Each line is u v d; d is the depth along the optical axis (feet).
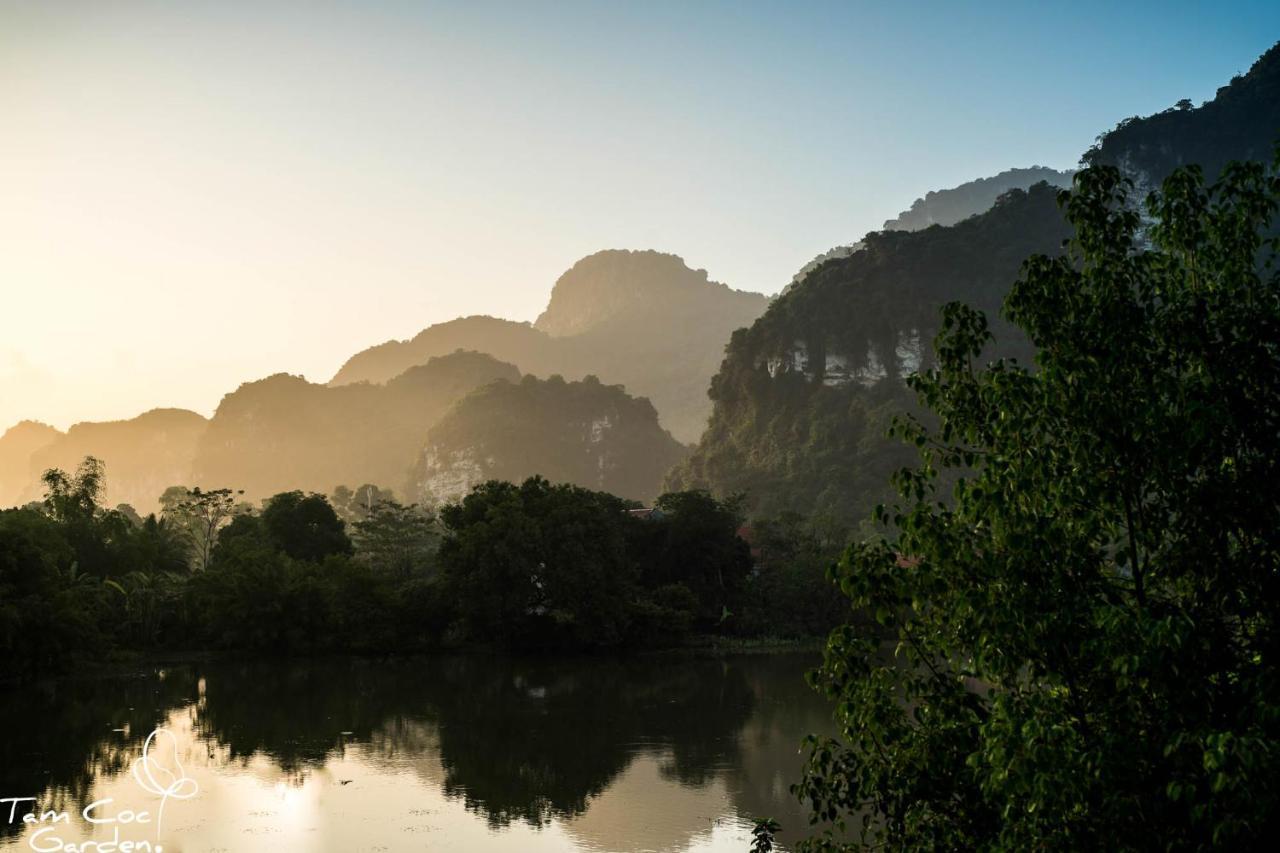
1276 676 27.22
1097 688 31.65
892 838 35.81
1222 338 31.42
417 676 211.82
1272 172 32.48
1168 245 33.55
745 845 86.94
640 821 93.81
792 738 136.67
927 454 35.53
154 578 266.98
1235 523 29.96
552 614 263.08
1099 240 33.91
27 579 197.36
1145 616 28.43
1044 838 29.50
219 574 260.83
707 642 297.94
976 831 34.42
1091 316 31.94
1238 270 31.71
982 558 32.24
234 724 144.77
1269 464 29.89
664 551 315.17
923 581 33.14
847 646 36.76
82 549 268.00
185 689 185.68
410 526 372.79
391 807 97.71
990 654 31.83
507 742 132.46
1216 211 33.09
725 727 145.69
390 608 269.23
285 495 325.21
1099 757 27.84
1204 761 25.70
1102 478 31.30
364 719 150.51
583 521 274.36
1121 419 30.45
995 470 32.17
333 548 321.11
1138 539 31.91
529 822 93.25
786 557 361.51
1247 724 27.48
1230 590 29.96
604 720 151.53
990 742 29.86
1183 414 29.60
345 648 265.34
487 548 260.62
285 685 193.16
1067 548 31.40
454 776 111.65
